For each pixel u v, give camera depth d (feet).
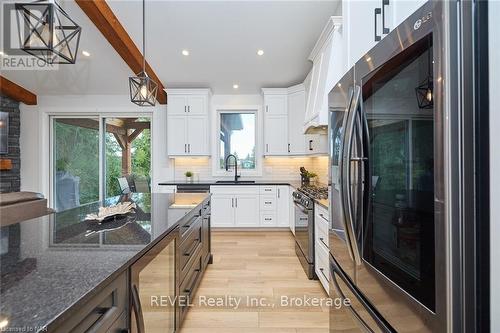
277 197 15.44
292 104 15.79
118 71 14.38
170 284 5.32
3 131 15.42
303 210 9.98
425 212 2.64
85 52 12.83
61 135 16.97
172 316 5.51
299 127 15.43
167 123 16.08
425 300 2.62
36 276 2.60
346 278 4.50
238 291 8.29
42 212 6.80
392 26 3.69
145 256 3.74
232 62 13.69
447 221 2.34
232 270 9.88
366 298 3.77
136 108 16.71
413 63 2.81
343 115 4.52
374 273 3.56
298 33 11.39
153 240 3.94
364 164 3.78
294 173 17.12
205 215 9.53
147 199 8.43
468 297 2.31
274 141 16.12
